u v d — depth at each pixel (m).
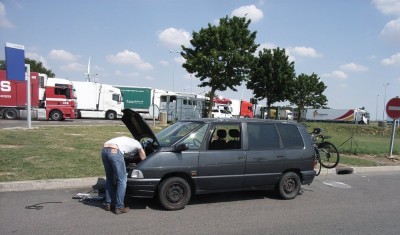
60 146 12.16
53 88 27.91
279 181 7.58
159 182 6.34
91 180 8.03
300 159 7.77
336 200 7.82
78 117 35.47
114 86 39.81
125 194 6.38
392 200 8.01
